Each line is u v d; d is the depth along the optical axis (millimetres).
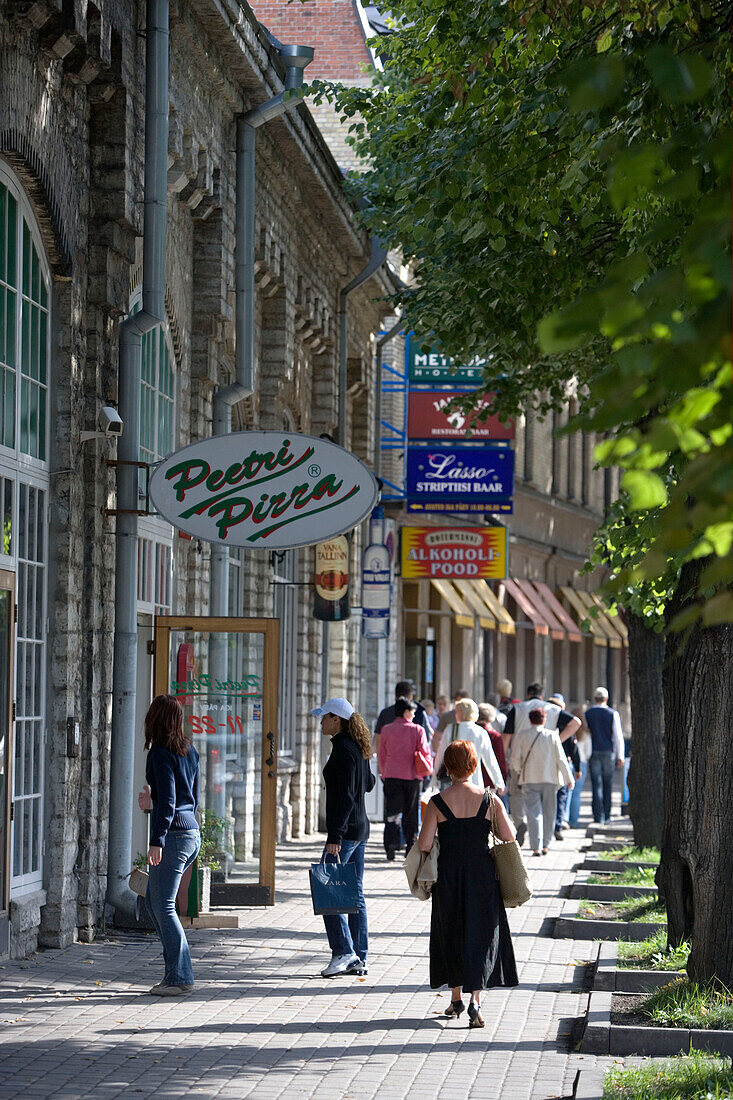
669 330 5234
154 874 16656
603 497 82812
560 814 37625
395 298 27906
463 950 15547
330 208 36094
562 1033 15242
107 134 20859
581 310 5367
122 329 21219
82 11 18531
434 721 43875
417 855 15734
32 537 19109
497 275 21547
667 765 19609
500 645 65562
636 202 13211
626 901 24438
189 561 26797
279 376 33125
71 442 19828
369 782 18688
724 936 15742
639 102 13242
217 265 26875
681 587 18656
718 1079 12289
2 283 17812
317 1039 14750
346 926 18484
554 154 16703
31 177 18375
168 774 16469
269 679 23828
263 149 30094
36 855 19234
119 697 21016
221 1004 16344
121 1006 16047
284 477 20891
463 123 19656
